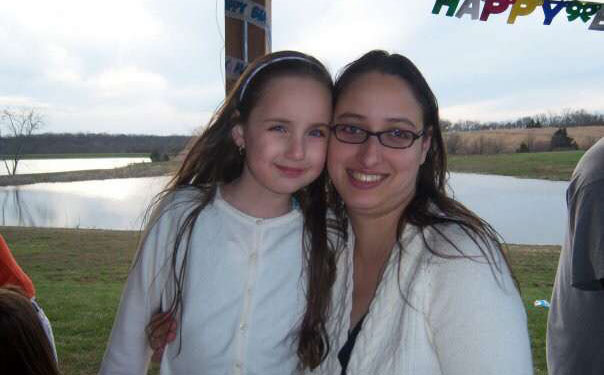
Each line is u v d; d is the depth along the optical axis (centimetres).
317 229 173
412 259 138
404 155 145
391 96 145
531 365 117
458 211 144
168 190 193
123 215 1702
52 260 1055
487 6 249
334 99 164
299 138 162
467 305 119
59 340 541
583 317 197
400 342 131
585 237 188
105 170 2523
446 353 123
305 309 173
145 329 172
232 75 265
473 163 1883
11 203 1930
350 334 152
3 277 259
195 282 166
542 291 759
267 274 170
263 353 167
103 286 839
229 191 183
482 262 122
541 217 1307
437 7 253
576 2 255
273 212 179
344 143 152
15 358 178
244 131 175
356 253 169
